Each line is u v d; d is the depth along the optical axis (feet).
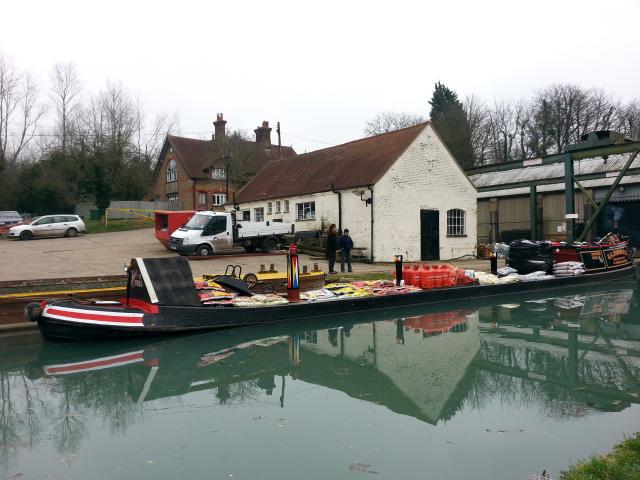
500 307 44.86
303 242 76.28
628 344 30.35
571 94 170.30
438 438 16.24
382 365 26.00
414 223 72.69
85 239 88.94
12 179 133.59
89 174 133.80
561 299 49.47
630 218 89.71
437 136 75.10
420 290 45.85
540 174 103.65
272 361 27.07
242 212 100.73
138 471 14.28
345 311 40.81
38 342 31.65
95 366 26.43
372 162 74.69
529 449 15.31
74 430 17.62
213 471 14.16
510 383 22.71
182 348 30.17
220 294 38.01
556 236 98.73
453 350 29.14
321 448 15.58
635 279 64.28
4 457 15.47
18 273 48.96
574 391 21.22
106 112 158.20
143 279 32.45
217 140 136.36
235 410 19.43
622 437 16.07
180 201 134.82
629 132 168.25
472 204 78.79
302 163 95.14
